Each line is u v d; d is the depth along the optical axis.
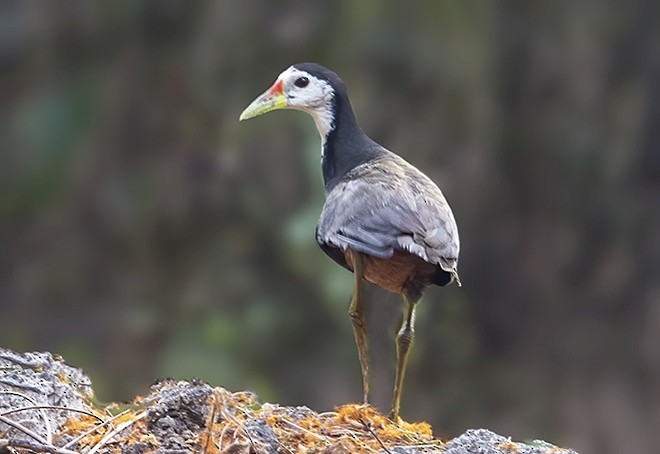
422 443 7.46
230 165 14.40
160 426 7.02
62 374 7.78
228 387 13.41
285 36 14.91
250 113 9.04
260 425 7.05
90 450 6.78
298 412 7.69
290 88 9.02
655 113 16.31
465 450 7.20
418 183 8.22
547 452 7.34
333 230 8.10
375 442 7.36
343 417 7.61
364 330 8.20
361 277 8.10
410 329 8.27
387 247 7.83
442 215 8.03
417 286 8.23
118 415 7.17
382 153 8.79
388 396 11.41
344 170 8.85
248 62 14.91
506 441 7.45
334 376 13.88
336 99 9.00
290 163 14.19
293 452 7.02
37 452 6.60
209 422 6.80
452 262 7.92
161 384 8.20
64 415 7.29
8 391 7.16
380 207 7.96
